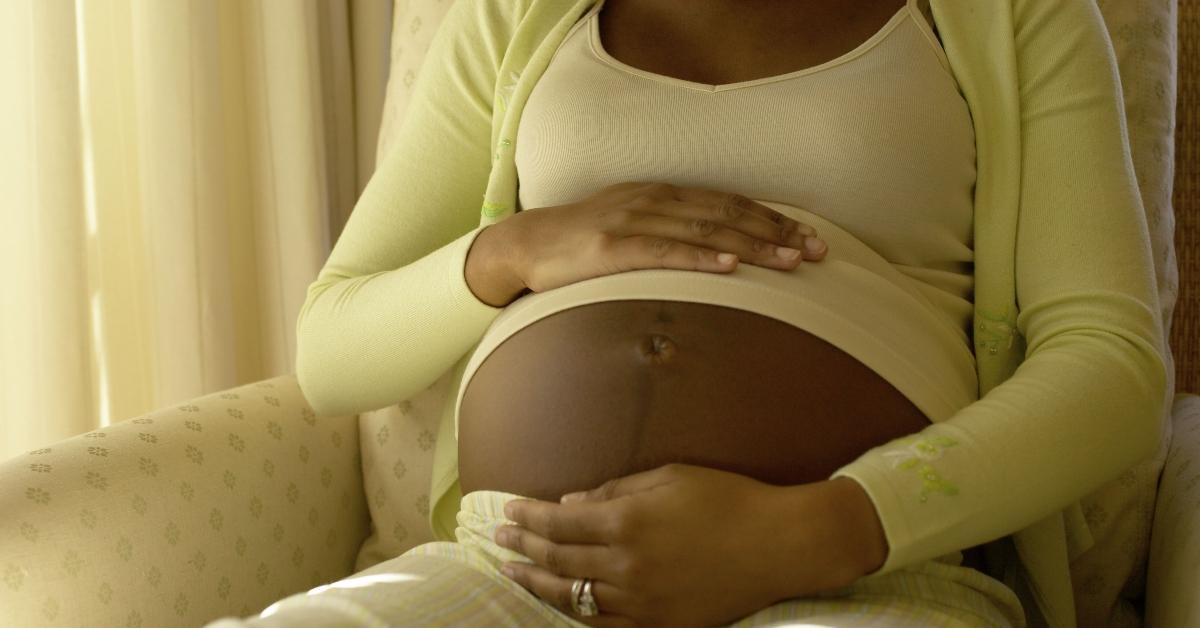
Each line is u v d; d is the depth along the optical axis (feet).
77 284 4.45
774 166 3.17
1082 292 2.96
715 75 3.31
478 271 3.25
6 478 2.84
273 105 5.17
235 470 3.39
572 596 2.54
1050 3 3.33
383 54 5.64
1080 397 2.70
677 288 2.89
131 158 4.95
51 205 4.37
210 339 5.06
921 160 3.13
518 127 3.61
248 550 3.38
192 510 3.18
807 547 2.40
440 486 3.62
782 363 2.78
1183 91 4.73
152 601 3.01
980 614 2.67
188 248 4.87
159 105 4.81
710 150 3.21
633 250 2.98
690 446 2.73
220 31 5.19
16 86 4.43
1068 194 3.13
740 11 3.33
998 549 3.36
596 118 3.33
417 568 2.78
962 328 3.28
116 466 3.05
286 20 5.10
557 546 2.57
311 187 5.21
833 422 2.74
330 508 3.84
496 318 3.32
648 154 3.28
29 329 4.45
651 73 3.34
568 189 3.41
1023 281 3.15
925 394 2.83
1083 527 3.28
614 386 2.83
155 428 3.27
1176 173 4.73
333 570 3.87
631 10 3.53
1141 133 3.78
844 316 2.84
